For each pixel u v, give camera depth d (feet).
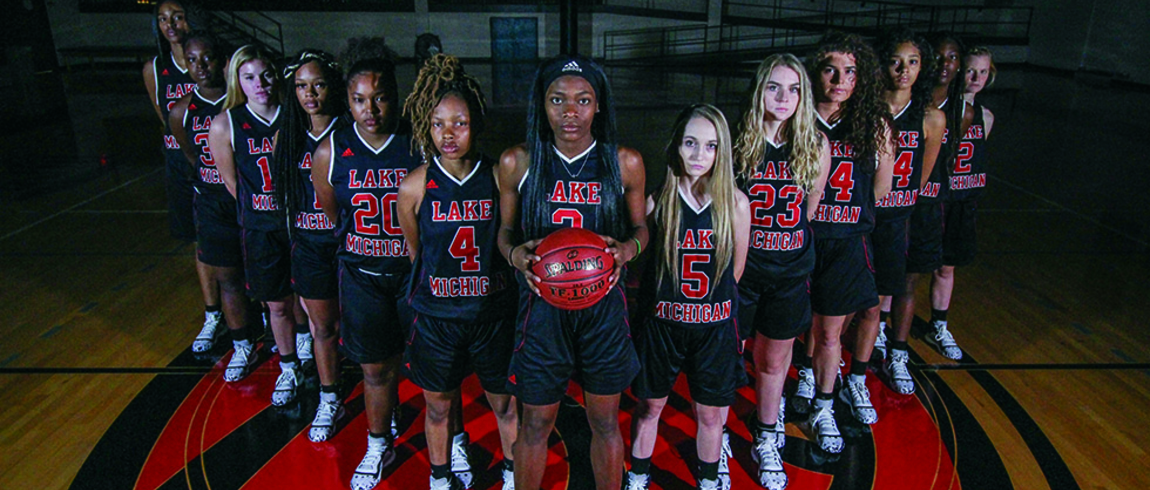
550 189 7.30
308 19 59.98
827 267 9.42
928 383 11.80
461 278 7.82
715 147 7.23
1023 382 11.86
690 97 43.78
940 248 11.28
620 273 7.45
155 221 20.57
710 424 8.37
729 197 7.47
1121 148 30.99
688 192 7.57
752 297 8.87
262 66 9.68
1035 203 22.59
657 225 7.83
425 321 7.98
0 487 9.18
